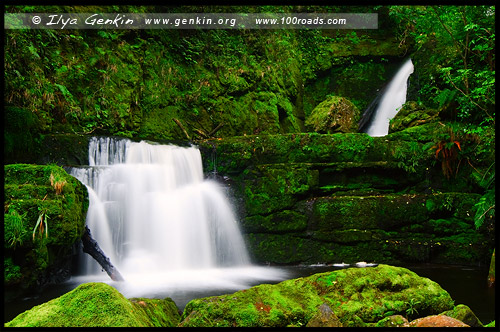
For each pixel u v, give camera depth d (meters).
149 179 7.71
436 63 11.02
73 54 9.34
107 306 2.65
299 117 13.67
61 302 2.70
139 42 10.65
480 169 8.45
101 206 6.78
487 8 9.16
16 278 4.89
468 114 8.77
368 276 3.26
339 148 8.91
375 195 8.70
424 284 3.32
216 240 8.11
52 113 8.48
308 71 14.57
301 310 2.96
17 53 8.10
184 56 11.56
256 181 8.62
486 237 7.95
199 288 5.77
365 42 15.08
